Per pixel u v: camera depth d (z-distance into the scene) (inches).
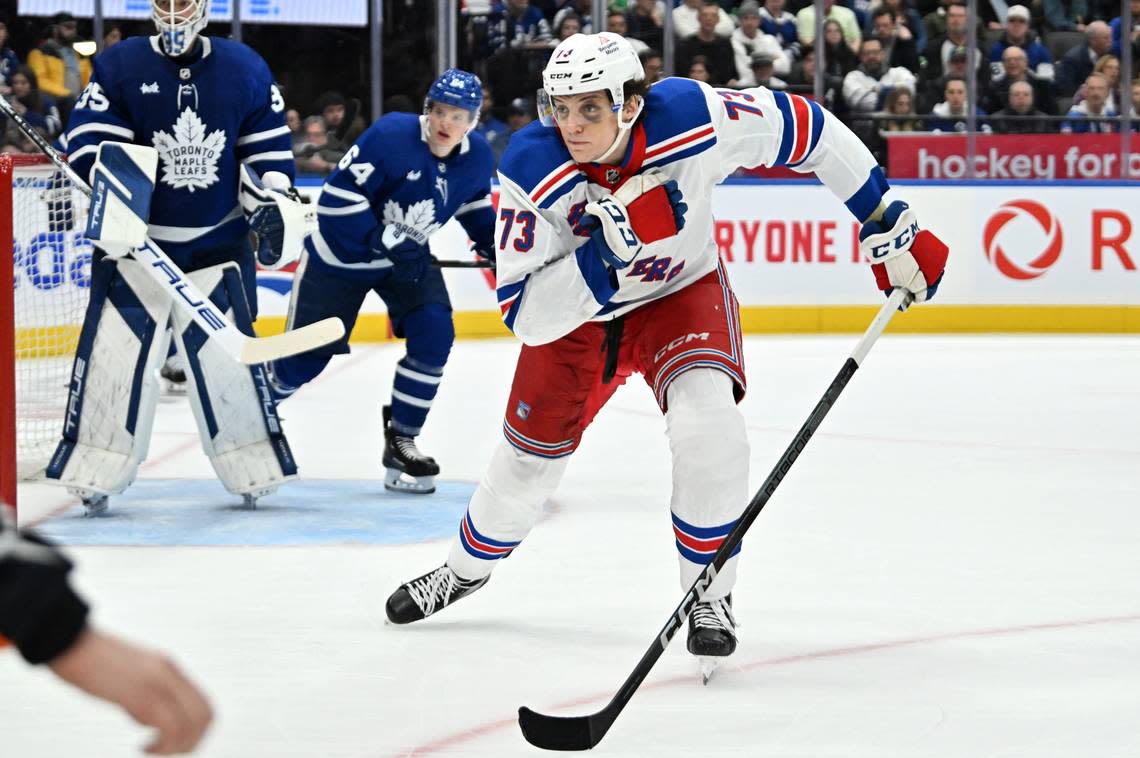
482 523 187.3
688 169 165.8
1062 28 667.4
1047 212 644.7
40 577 53.9
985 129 667.4
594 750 144.2
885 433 376.5
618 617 198.7
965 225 644.1
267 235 260.2
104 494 267.4
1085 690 164.6
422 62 634.8
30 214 348.8
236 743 146.2
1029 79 668.1
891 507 280.2
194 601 207.3
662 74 652.7
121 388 265.7
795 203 639.8
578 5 645.3
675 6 652.1
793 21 657.6
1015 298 647.8
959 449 351.3
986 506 281.1
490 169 296.7
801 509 278.1
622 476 318.3
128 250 254.1
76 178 256.1
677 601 207.9
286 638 187.5
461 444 364.5
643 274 168.9
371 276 295.3
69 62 617.9
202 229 267.6
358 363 546.6
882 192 177.8
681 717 154.9
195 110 260.1
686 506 168.4
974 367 522.6
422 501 289.6
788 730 150.7
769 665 175.2
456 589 192.1
